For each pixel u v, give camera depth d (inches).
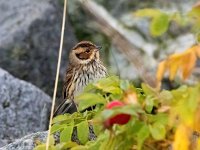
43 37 492.4
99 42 534.0
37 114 386.0
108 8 575.8
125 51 299.4
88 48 394.3
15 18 501.7
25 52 482.9
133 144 216.4
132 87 219.8
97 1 576.4
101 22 361.7
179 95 209.2
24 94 389.1
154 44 543.2
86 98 223.5
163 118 211.9
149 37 547.8
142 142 210.4
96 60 394.6
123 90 222.2
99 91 243.6
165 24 196.4
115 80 230.7
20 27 489.4
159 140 217.3
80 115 252.2
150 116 213.3
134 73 505.4
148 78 277.4
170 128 215.8
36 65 483.2
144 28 553.3
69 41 505.0
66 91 394.0
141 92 233.6
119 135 215.6
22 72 479.2
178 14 196.9
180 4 587.2
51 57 489.4
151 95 215.0
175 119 200.8
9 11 507.5
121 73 506.9
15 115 381.1
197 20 195.2
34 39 489.1
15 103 385.4
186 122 188.1
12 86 389.4
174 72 190.4
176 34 548.4
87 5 370.6
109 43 530.6
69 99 390.9
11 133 374.0
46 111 388.8
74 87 390.6
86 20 549.3
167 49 537.3
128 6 579.8
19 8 508.4
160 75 191.0
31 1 511.8
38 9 504.1
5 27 494.3
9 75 394.3
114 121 199.3
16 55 481.1
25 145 282.7
